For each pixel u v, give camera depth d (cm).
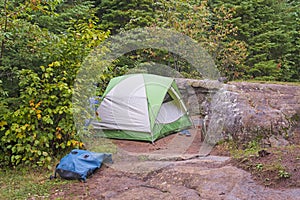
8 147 393
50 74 417
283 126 465
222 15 891
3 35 387
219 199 268
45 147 417
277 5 973
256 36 891
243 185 290
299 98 547
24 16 466
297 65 955
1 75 438
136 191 309
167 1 809
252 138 461
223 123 513
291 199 257
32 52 443
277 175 297
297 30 982
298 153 350
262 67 857
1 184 346
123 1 862
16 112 392
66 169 354
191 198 277
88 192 315
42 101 411
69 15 694
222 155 449
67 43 452
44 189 327
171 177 337
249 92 580
